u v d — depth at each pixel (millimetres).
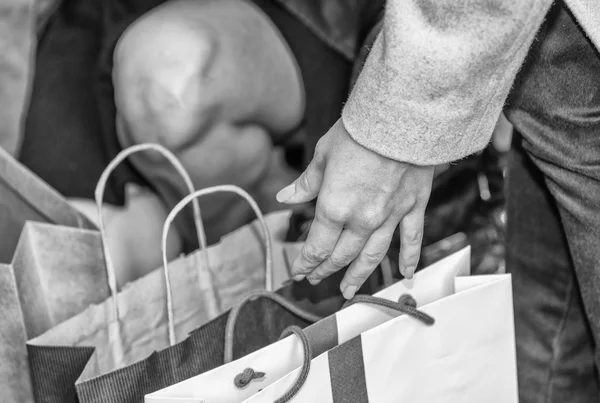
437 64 664
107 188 1302
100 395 769
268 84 1258
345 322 851
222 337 868
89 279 973
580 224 887
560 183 887
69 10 1344
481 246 1323
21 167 1028
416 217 781
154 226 1303
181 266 949
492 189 1353
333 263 797
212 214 1293
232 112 1210
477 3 651
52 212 1040
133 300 908
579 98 809
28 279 938
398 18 674
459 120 694
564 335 1082
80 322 867
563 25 792
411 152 699
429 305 845
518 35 665
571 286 1059
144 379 793
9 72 1249
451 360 879
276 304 929
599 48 732
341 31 1276
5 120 1261
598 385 1087
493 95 704
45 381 847
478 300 879
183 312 954
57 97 1306
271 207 1353
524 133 899
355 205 738
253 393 782
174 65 1152
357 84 722
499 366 921
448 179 1302
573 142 837
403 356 839
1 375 923
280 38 1313
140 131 1182
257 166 1291
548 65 825
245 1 1316
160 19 1208
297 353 805
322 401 787
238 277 1014
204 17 1225
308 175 788
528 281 1092
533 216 1061
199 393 758
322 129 1341
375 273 1060
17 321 926
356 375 808
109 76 1287
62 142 1303
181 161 1198
